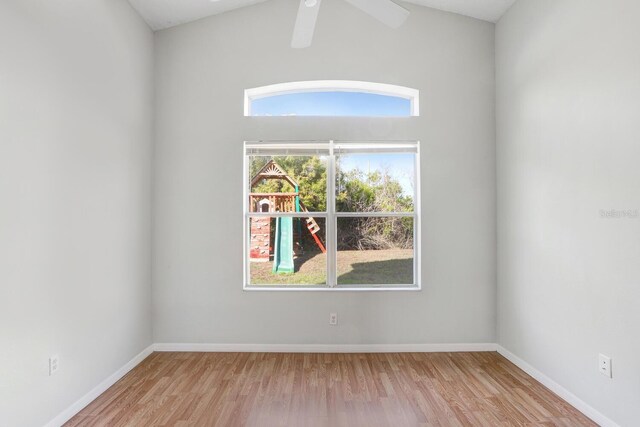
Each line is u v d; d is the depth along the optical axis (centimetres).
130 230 338
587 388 257
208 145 384
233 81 386
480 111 386
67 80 252
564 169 280
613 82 235
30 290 219
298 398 282
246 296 381
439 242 384
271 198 399
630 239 222
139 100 354
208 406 270
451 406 270
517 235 344
